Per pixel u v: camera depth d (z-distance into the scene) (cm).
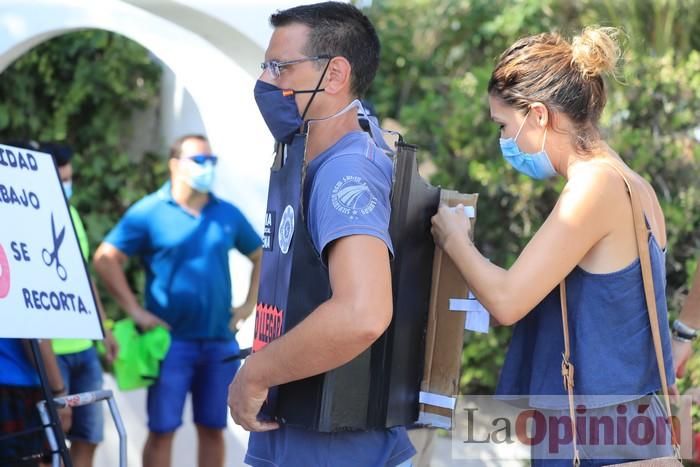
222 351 609
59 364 562
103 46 784
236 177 617
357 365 286
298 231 281
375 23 885
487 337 662
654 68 688
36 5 541
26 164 395
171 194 613
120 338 595
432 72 860
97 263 612
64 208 406
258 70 555
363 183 273
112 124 801
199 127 777
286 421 285
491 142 695
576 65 300
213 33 538
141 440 684
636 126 680
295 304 280
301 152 282
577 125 300
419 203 304
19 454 471
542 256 286
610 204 288
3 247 374
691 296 355
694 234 648
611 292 290
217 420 606
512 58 306
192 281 602
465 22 852
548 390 297
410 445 315
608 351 291
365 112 310
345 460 292
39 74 783
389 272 269
